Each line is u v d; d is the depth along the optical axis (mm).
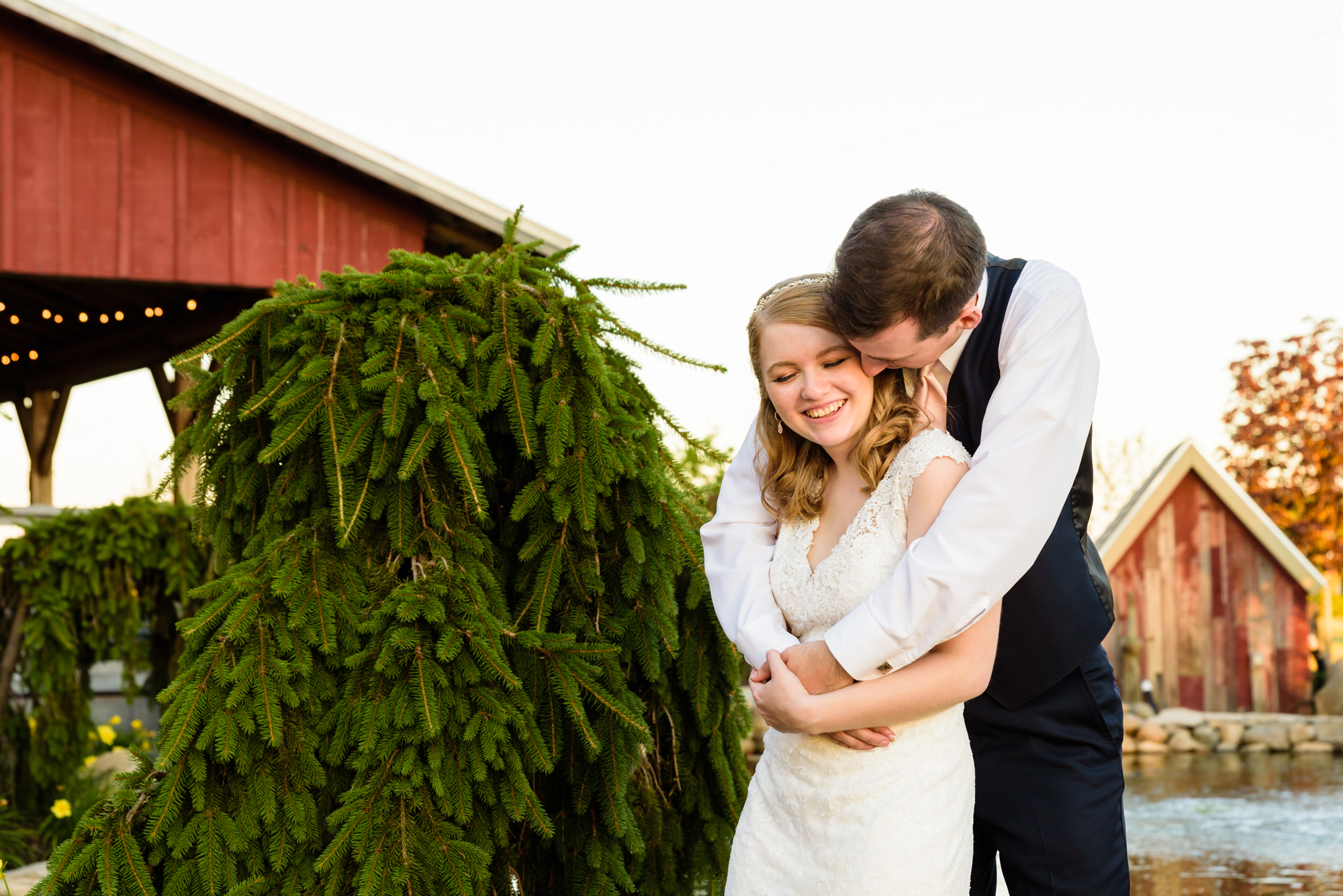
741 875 1683
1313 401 16406
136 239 5902
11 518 5285
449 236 6867
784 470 1749
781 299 1604
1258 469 16594
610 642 2074
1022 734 1849
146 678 5250
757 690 1536
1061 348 1618
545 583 2016
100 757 4574
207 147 6051
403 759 1771
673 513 2162
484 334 2033
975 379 1781
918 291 1419
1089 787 1821
